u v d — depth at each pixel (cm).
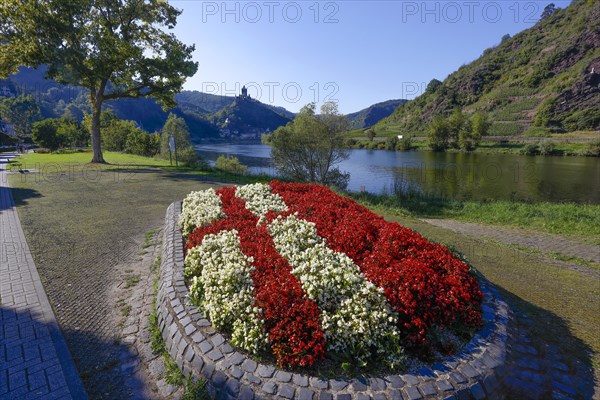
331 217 546
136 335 354
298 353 261
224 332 303
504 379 267
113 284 465
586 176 2870
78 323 372
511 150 5331
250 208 630
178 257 467
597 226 913
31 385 279
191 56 2178
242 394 240
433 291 321
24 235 663
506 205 1256
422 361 272
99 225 747
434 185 2464
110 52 1866
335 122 2258
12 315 378
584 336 354
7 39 1838
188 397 255
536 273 557
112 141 4347
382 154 5494
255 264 371
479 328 309
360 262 393
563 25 10969
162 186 1300
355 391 235
